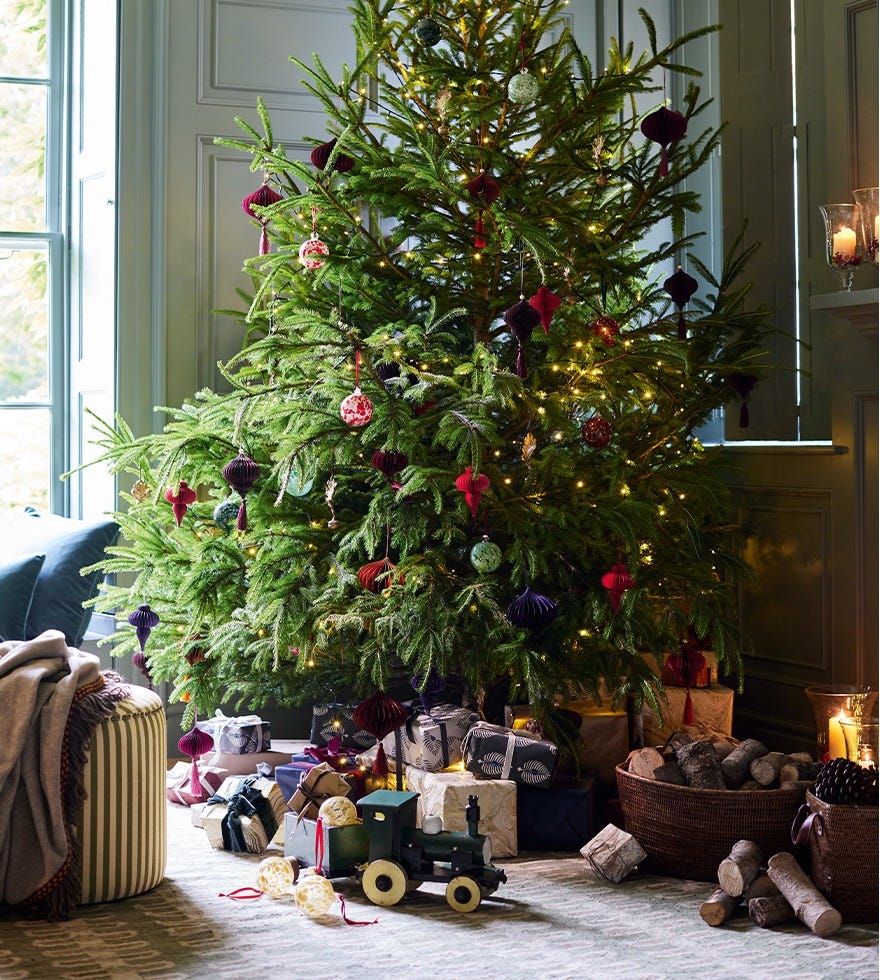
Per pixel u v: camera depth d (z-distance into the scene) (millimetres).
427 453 3543
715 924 2891
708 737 3641
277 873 3066
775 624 4383
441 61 3590
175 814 3836
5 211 4840
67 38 4832
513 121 3662
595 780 3662
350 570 3488
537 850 3498
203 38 4484
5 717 2900
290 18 4574
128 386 4500
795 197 4773
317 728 4047
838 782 2961
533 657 3395
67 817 2916
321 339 3467
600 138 3637
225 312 4062
